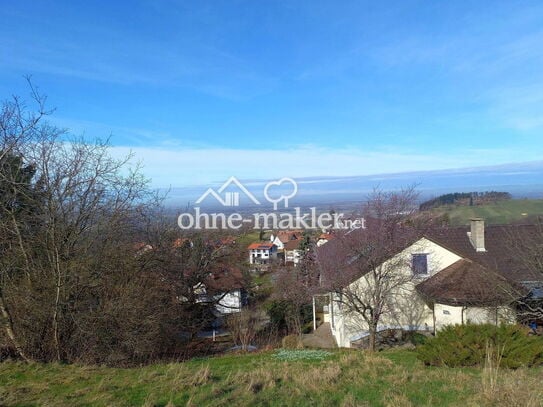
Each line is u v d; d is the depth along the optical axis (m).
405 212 15.27
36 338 9.84
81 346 10.48
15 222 9.92
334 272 14.41
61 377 6.75
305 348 14.64
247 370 7.58
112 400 5.52
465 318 13.91
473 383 6.35
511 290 12.84
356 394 5.95
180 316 16.98
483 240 17.16
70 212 10.94
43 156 10.80
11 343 9.48
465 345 8.31
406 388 6.20
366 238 14.20
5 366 7.48
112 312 10.87
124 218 12.39
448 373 7.13
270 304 27.05
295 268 25.70
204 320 22.02
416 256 16.38
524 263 13.85
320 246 20.73
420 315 16.14
